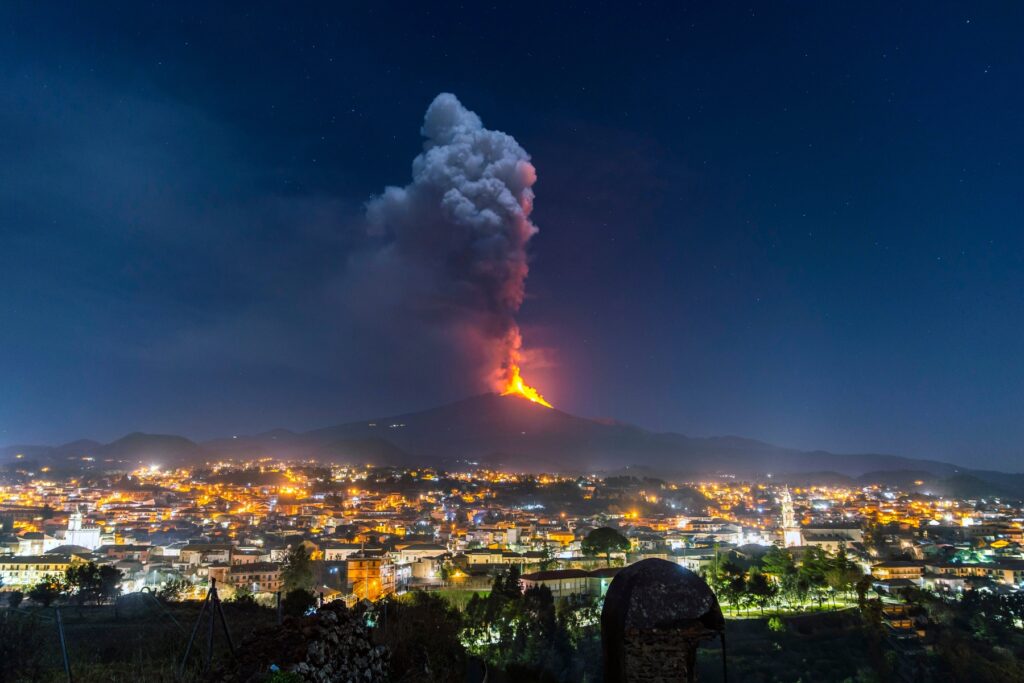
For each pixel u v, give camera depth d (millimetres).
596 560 180125
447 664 26969
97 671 23500
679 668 14547
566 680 68625
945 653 102062
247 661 18875
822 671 96812
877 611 109625
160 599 56281
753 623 114625
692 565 182125
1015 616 126250
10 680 22172
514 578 104938
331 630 20266
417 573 174750
